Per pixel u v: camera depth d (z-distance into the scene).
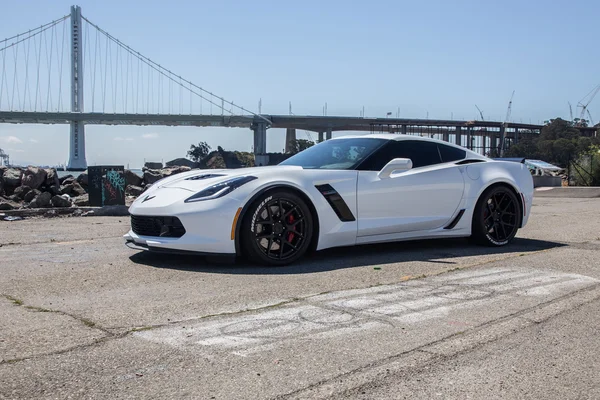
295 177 3.96
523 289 3.16
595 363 2.04
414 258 4.23
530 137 136.12
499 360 2.05
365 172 4.28
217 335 2.29
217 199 3.75
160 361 2.00
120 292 3.04
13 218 7.33
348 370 1.93
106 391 1.75
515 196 5.01
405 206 4.43
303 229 3.95
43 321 2.46
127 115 85.50
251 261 3.82
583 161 18.53
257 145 94.12
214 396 1.72
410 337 2.29
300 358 2.04
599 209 9.14
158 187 4.23
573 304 2.83
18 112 81.88
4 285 3.21
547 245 4.99
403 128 118.62
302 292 3.06
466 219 4.75
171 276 3.48
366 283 3.31
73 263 3.91
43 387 1.77
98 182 8.39
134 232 4.13
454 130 126.38
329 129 106.44
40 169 9.48
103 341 2.20
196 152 78.06
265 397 1.71
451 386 1.82
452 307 2.75
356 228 4.19
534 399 1.74
